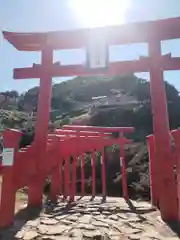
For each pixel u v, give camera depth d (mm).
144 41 6883
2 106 41812
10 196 5340
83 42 7039
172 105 29422
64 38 6875
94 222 5609
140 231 5051
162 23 6223
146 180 17469
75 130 10094
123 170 9664
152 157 7785
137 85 36562
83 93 45000
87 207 7195
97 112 29578
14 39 7152
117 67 6691
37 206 6809
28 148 6281
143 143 22672
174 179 5746
